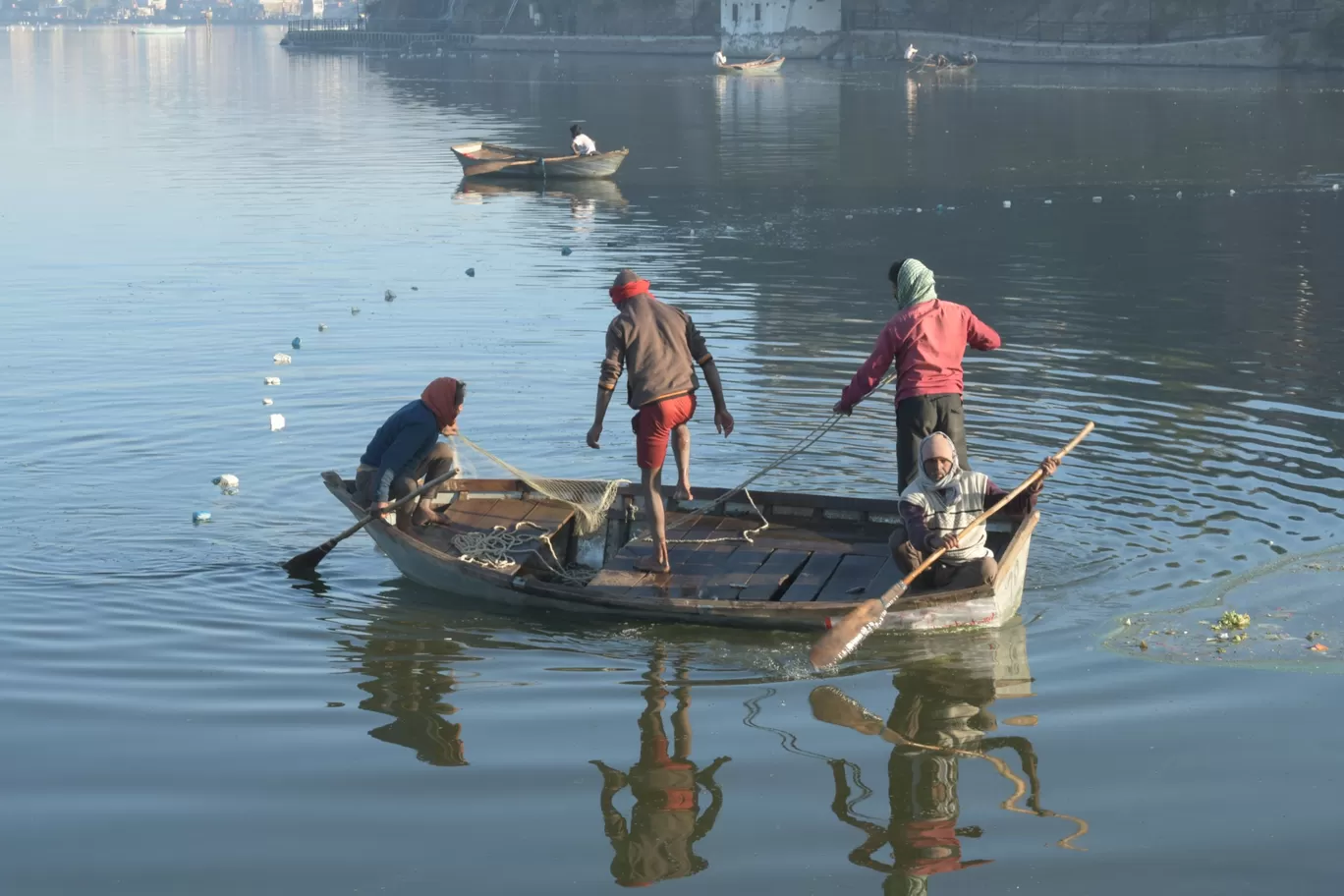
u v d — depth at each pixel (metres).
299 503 12.57
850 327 19.11
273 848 6.95
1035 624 9.84
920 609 9.55
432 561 10.66
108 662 9.29
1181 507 12.05
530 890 6.57
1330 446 13.71
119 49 172.62
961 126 52.41
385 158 43.31
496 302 20.92
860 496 12.49
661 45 122.44
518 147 46.78
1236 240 26.72
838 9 107.25
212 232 27.95
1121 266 23.98
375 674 9.20
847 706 8.68
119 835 7.05
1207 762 7.74
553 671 9.33
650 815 7.25
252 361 17.27
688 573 10.72
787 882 6.63
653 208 31.81
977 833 7.08
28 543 11.42
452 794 7.50
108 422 14.66
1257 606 9.96
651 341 10.62
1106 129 50.28
